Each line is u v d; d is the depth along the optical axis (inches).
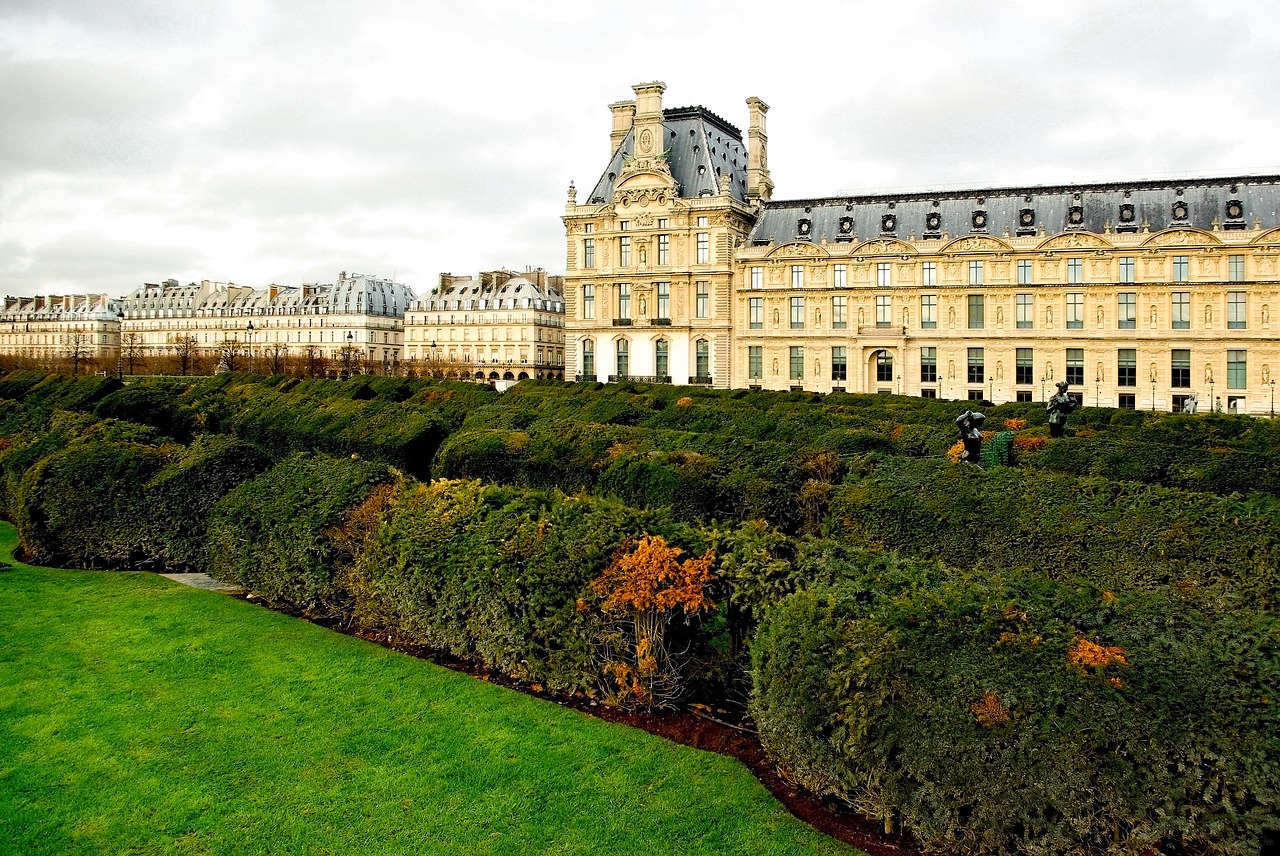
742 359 4852.4
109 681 744.3
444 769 614.9
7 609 924.0
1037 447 1362.0
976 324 4475.9
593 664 712.4
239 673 768.9
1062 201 4426.7
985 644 527.2
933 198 4692.4
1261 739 448.8
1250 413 3991.1
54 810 558.6
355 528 895.7
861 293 4623.5
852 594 602.2
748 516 1088.8
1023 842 489.7
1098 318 4269.2
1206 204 4178.2
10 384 3034.0
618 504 816.3
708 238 4849.9
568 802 577.0
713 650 707.4
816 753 563.5
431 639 815.7
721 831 547.5
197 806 566.6
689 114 5157.5
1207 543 794.8
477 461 1408.7
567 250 5157.5
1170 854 469.1
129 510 1099.9
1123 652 502.9
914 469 1040.2
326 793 583.8
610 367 5078.7
